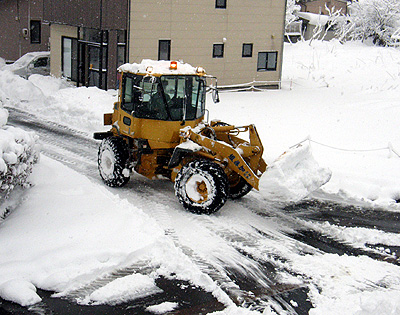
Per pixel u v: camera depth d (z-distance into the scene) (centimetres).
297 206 982
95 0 1942
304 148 888
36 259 676
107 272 680
